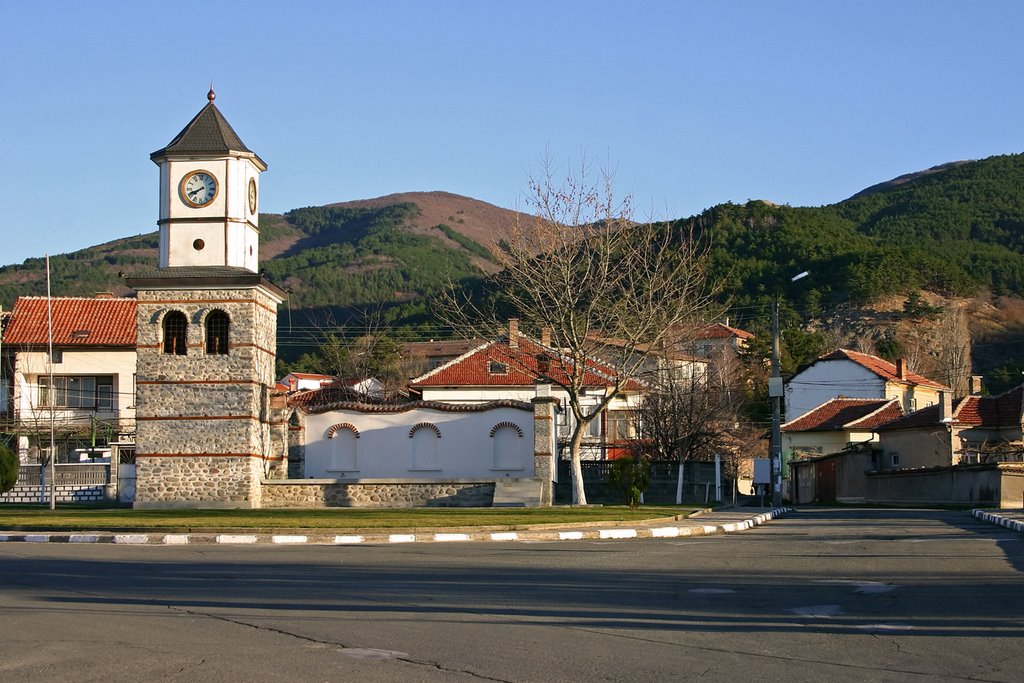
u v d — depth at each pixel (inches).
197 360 1497.3
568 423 2513.5
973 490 1888.5
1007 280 5108.3
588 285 1876.2
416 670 400.5
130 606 549.6
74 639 459.2
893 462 2534.5
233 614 524.1
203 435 1492.4
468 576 677.9
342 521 1156.5
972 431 2385.6
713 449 2383.1
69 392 2554.1
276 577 673.6
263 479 1542.8
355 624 496.1
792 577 674.2
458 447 1797.5
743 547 911.0
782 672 396.5
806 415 3058.6
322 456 1817.2
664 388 2326.5
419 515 1269.7
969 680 384.2
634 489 1462.8
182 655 426.9
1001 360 4436.5
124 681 383.2
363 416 1820.9
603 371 2204.7
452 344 4089.6
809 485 2758.4
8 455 1622.8
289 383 3201.3
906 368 3708.2
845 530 1152.2
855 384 3341.5
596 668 403.5
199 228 1502.2
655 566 741.9
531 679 386.6
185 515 1286.9
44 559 794.8
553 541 1026.1
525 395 2706.7
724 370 2674.7
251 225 1550.2
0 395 2556.6
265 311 1557.6
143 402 1498.5
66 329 2576.3
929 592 601.3
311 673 395.5
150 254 7322.8
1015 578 658.8
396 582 646.5
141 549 902.4
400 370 3705.7
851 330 4249.5
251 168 1546.5
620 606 549.3
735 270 4352.9
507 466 1787.6
